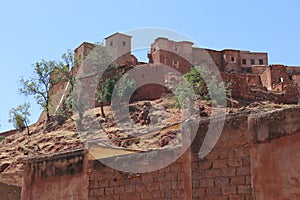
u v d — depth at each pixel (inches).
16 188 780.0
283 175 344.5
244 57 2844.5
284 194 341.1
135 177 459.5
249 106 1627.7
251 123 376.2
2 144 1877.5
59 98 2166.6
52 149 1473.9
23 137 1850.4
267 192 352.8
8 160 1462.8
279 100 1862.7
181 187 418.6
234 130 388.8
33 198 553.6
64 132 1652.3
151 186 443.2
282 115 354.9
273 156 354.3
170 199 425.1
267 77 2223.2
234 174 381.4
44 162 555.2
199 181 404.2
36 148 1540.4
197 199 402.0
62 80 2066.9
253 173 366.3
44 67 2086.6
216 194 390.0
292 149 342.6
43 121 2003.0
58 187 532.7
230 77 1800.0
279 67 2226.9
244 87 1828.2
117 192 472.4
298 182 334.0
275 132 356.8
